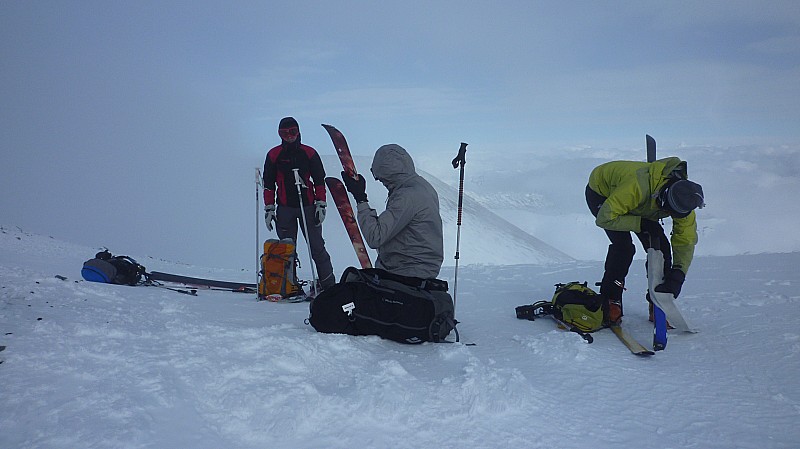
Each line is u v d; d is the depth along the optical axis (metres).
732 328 4.64
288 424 2.75
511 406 3.06
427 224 4.56
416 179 4.62
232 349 3.48
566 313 4.78
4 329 3.41
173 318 4.35
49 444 2.35
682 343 4.34
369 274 4.40
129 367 3.06
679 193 4.06
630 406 3.18
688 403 3.22
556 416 3.03
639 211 4.51
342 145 6.21
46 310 4.06
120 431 2.47
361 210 4.44
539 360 3.93
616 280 4.80
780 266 8.11
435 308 4.21
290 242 6.36
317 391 3.04
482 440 2.74
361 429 2.79
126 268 6.72
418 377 3.41
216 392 2.97
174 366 3.14
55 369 2.95
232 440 2.63
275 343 3.59
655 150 5.19
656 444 2.75
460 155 4.88
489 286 7.24
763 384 3.48
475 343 4.39
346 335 4.09
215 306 5.45
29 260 9.09
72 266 8.80
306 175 6.36
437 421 2.90
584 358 3.90
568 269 8.99
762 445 2.74
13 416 2.51
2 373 2.85
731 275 7.30
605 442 2.77
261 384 3.06
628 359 3.98
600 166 5.02
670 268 4.49
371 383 3.14
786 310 5.13
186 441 2.53
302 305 5.91
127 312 4.39
